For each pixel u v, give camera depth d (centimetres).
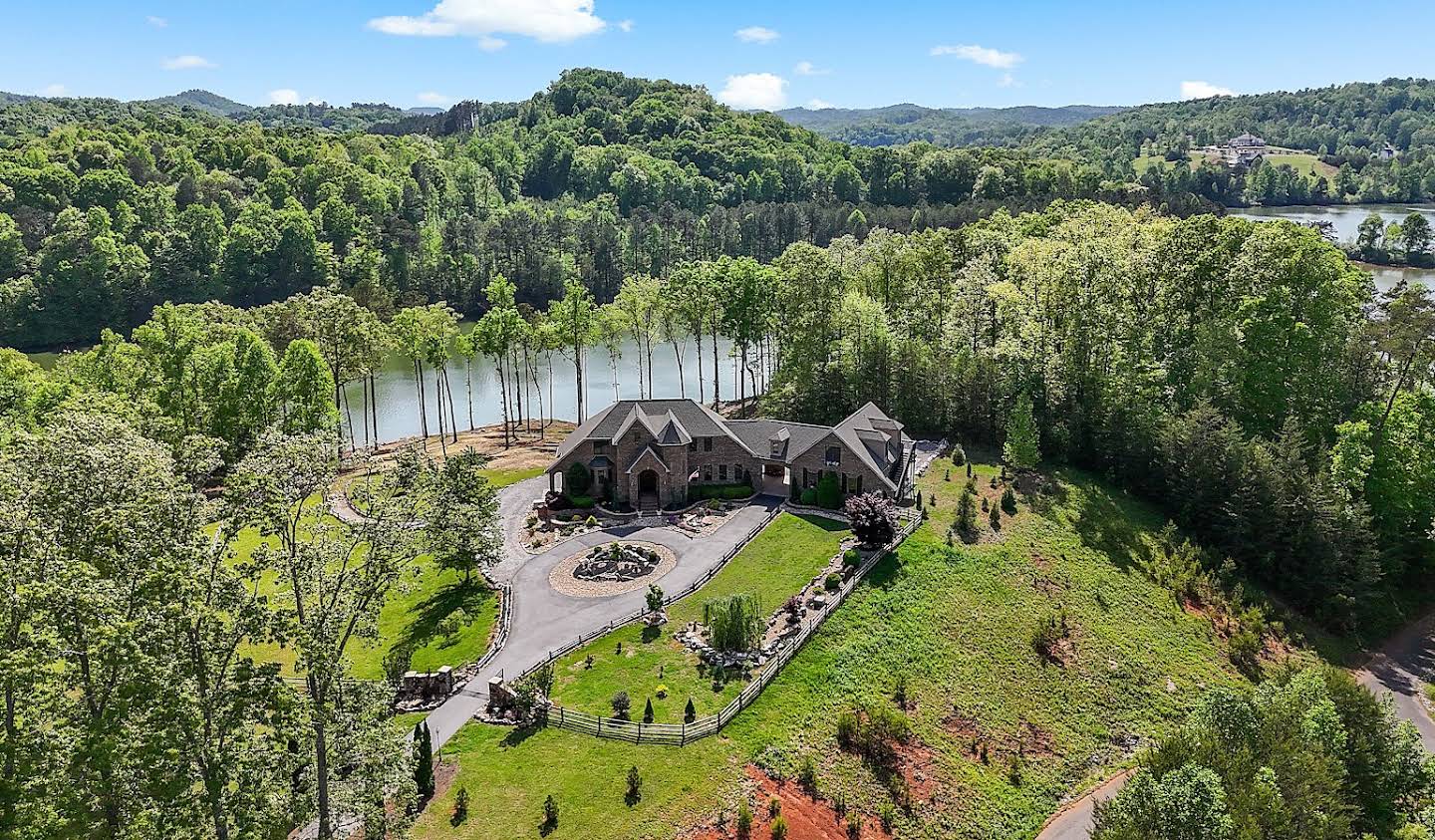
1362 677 6756
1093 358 9294
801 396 10044
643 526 7431
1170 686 6200
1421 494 8044
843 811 4544
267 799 3216
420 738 4247
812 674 5366
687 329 13262
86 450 3291
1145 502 8369
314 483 3481
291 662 5228
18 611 2881
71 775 2819
